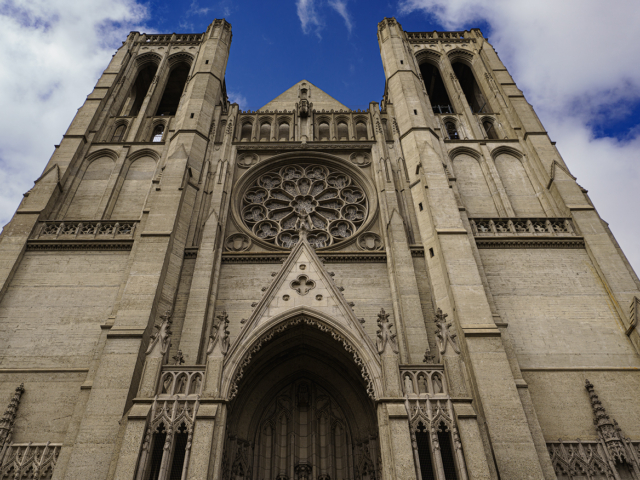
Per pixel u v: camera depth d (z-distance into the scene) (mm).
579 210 28484
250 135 36750
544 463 18078
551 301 24688
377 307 24641
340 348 21781
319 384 23703
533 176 32344
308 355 23719
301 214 25359
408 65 40031
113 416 18203
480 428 18375
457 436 17000
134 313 21672
